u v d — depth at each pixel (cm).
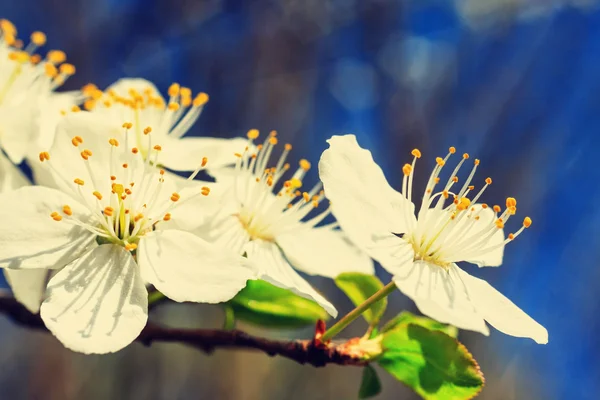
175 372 46
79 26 41
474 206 19
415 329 18
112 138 18
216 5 44
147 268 18
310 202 19
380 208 18
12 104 20
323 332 18
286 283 18
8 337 46
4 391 44
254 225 19
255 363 46
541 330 18
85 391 44
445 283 18
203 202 18
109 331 17
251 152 19
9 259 17
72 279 18
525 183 45
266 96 44
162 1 43
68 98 20
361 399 18
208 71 44
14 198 18
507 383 48
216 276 18
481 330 17
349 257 20
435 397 18
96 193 18
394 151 45
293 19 45
